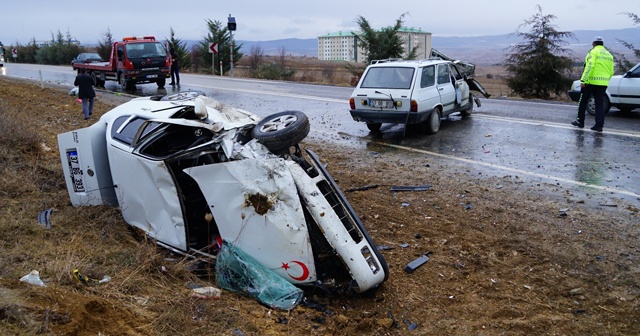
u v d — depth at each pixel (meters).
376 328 4.17
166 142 5.56
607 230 6.00
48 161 8.38
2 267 4.14
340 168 8.98
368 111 11.52
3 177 7.01
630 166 8.60
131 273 4.46
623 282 4.88
